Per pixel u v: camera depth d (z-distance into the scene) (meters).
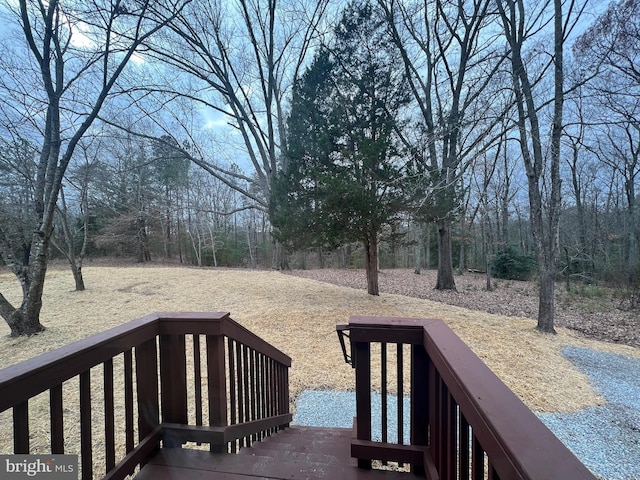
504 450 0.64
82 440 1.09
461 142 8.48
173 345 1.56
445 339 1.17
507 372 4.11
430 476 1.19
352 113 7.73
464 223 16.19
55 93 5.88
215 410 1.54
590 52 6.18
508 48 7.75
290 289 9.96
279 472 1.40
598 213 14.43
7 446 2.52
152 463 1.43
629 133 11.12
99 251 19.83
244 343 1.92
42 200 6.00
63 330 5.87
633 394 3.63
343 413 3.22
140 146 13.53
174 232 22.00
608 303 8.93
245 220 23.06
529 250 16.25
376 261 8.94
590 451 2.65
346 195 6.85
